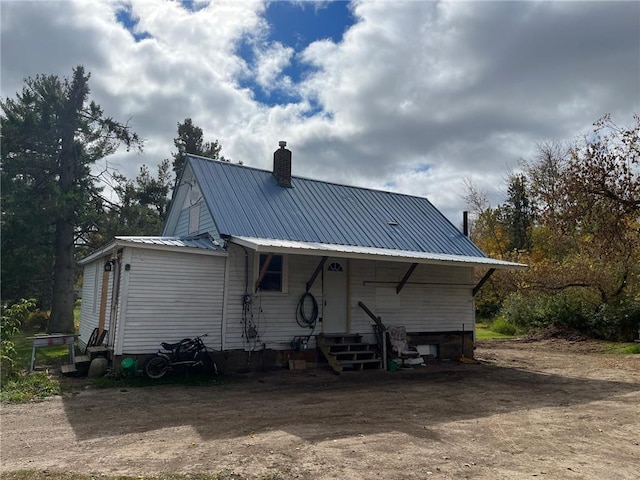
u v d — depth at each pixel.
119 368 10.91
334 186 17.77
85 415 7.89
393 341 14.35
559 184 18.92
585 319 23.06
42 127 23.27
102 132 26.22
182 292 11.88
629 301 22.34
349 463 5.50
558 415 8.39
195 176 14.56
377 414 8.16
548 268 25.64
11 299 24.55
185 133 36.78
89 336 15.53
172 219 17.88
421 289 16.03
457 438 6.73
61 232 24.70
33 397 9.20
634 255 20.78
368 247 14.71
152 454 5.84
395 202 18.62
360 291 14.77
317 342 13.59
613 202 17.06
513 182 44.78
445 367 14.74
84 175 25.31
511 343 22.05
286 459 5.63
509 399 9.81
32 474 5.14
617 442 6.73
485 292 33.81
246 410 8.34
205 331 12.09
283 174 16.23
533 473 5.36
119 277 11.88
